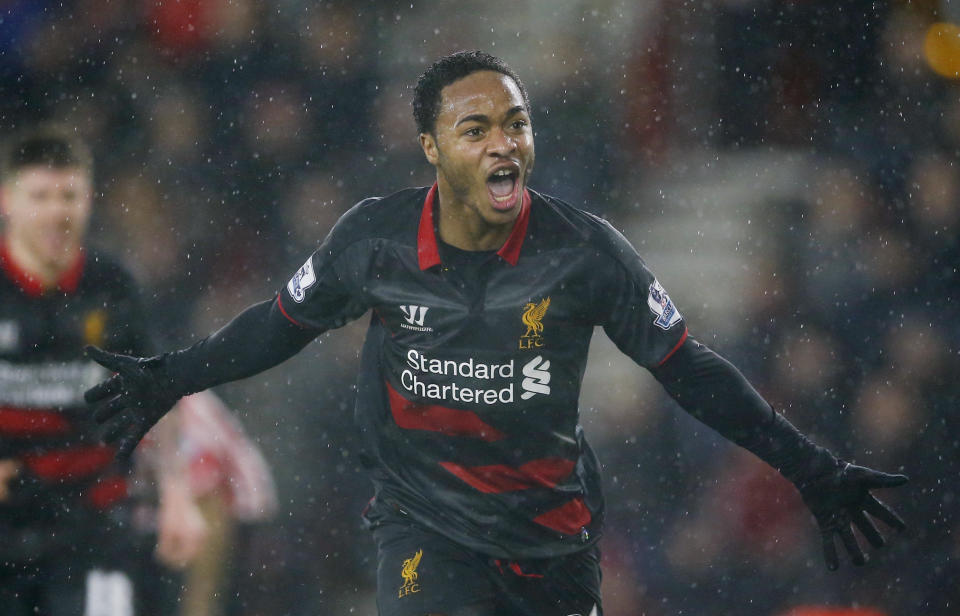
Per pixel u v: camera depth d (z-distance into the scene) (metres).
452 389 11.72
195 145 29.83
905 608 23.48
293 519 23.94
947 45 31.39
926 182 30.56
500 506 12.10
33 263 16.61
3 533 16.77
